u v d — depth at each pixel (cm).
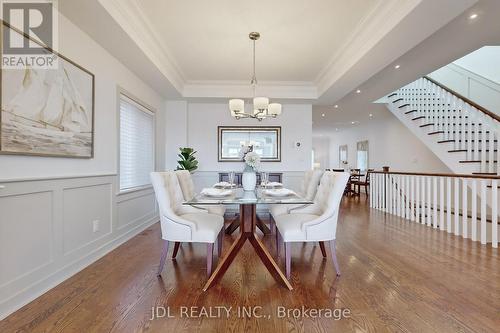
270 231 379
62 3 217
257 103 318
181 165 500
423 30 258
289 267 229
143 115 423
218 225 253
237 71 444
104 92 300
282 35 320
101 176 289
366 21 284
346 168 1166
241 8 266
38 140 204
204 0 253
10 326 160
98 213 285
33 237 199
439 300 191
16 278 184
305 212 307
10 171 183
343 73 377
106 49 301
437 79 611
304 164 568
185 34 319
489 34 309
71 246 241
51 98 217
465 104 465
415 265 257
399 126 788
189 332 156
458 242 335
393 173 524
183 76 468
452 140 480
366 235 369
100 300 191
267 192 265
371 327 161
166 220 234
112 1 236
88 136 268
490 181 377
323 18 283
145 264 261
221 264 221
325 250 292
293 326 162
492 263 261
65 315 172
